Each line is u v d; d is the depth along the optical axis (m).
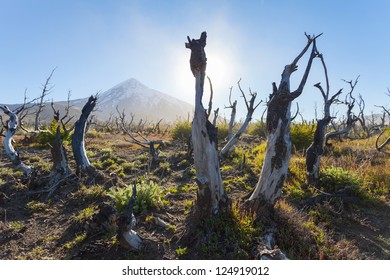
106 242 4.86
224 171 9.21
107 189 7.83
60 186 8.08
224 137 17.39
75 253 4.80
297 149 11.91
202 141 4.84
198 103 4.86
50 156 12.16
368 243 5.32
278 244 4.86
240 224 4.94
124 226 4.43
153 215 6.02
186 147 13.18
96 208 6.65
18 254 4.98
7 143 9.20
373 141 13.97
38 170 9.40
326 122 7.45
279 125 5.24
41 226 6.04
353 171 8.15
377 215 6.42
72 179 8.35
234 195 7.23
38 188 8.05
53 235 5.59
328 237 5.20
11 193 7.76
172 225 5.67
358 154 10.38
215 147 4.95
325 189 7.27
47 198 7.43
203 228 4.95
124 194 6.42
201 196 5.02
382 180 7.95
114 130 27.03
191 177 8.92
